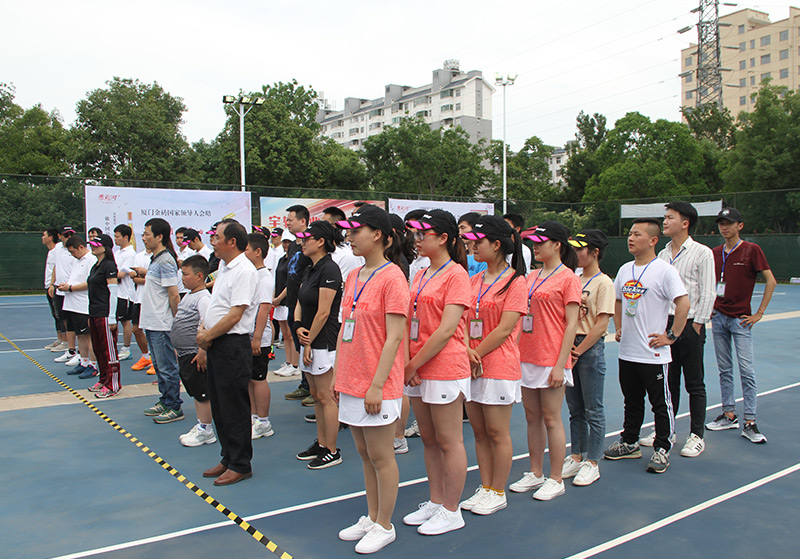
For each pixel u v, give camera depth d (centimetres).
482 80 6850
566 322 374
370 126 8075
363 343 309
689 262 469
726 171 2967
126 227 768
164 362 553
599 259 435
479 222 361
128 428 534
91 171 2925
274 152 3080
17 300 1680
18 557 306
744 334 511
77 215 1736
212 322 411
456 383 324
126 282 748
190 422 556
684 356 471
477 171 3700
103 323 641
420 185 3750
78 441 498
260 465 446
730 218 514
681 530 336
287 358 759
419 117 3738
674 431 482
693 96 7550
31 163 3036
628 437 459
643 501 377
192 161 3238
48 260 946
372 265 321
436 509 349
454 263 338
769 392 660
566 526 342
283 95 3712
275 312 743
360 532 327
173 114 3653
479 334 365
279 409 608
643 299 430
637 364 434
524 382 387
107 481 412
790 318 1274
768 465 440
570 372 382
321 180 3319
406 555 308
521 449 483
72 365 809
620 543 321
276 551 313
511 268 362
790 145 2700
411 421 558
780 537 328
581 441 429
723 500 378
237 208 1472
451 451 330
